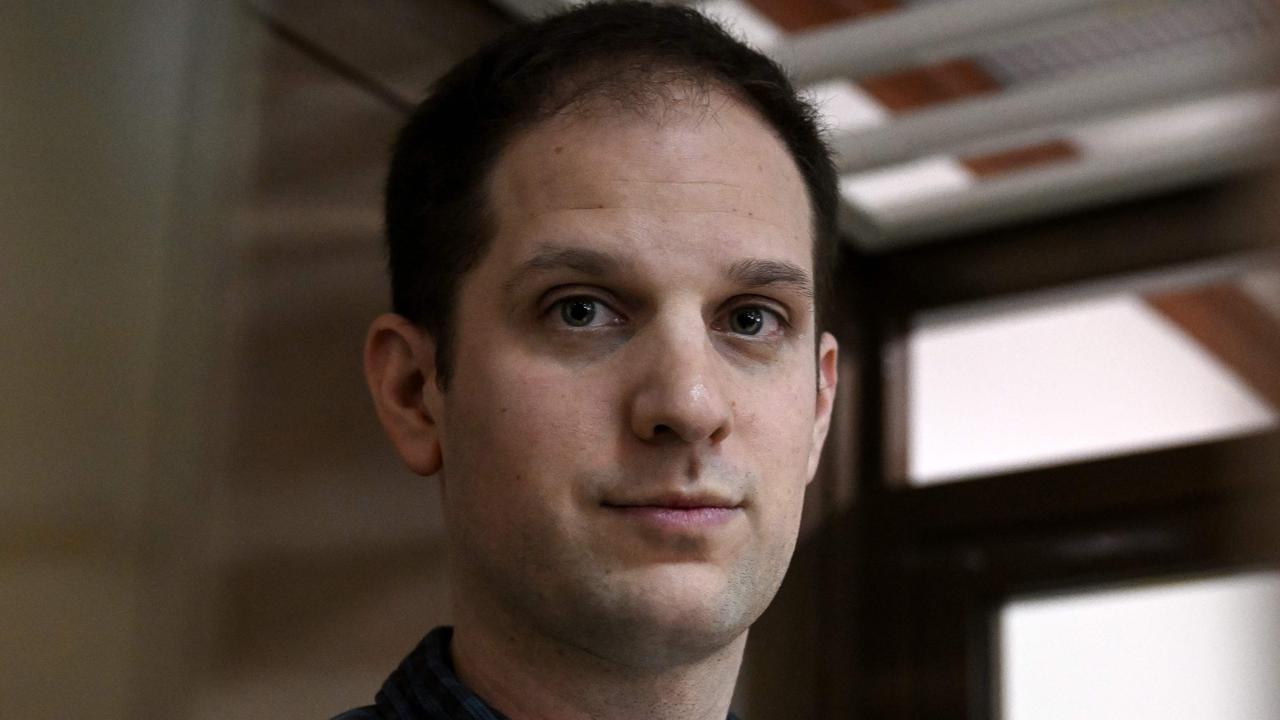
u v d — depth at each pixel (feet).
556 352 5.72
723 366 5.74
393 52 13.38
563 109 6.07
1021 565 17.90
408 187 6.73
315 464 12.02
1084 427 17.85
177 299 11.00
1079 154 17.21
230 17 11.85
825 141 6.84
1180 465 17.12
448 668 6.14
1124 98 15.12
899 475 18.79
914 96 15.93
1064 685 17.53
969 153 16.24
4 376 9.64
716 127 6.08
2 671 9.28
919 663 18.12
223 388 11.25
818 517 18.35
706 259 5.76
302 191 12.29
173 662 10.47
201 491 10.92
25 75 10.18
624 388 5.60
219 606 10.93
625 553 5.48
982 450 18.39
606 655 5.63
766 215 6.00
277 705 11.28
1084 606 17.58
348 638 12.05
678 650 5.57
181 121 11.29
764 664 17.08
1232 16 14.33
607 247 5.72
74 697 9.73
